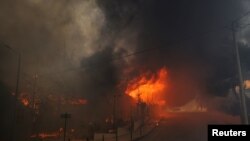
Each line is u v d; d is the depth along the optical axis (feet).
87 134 221.46
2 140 175.32
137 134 223.30
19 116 200.95
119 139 197.88
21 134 191.93
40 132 217.56
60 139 197.26
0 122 182.80
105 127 257.75
